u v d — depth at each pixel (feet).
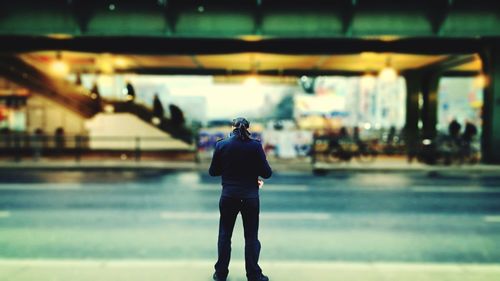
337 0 59.06
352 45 67.05
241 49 67.51
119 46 67.46
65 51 67.87
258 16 58.75
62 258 20.83
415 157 72.79
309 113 122.01
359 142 67.82
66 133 81.35
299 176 54.85
